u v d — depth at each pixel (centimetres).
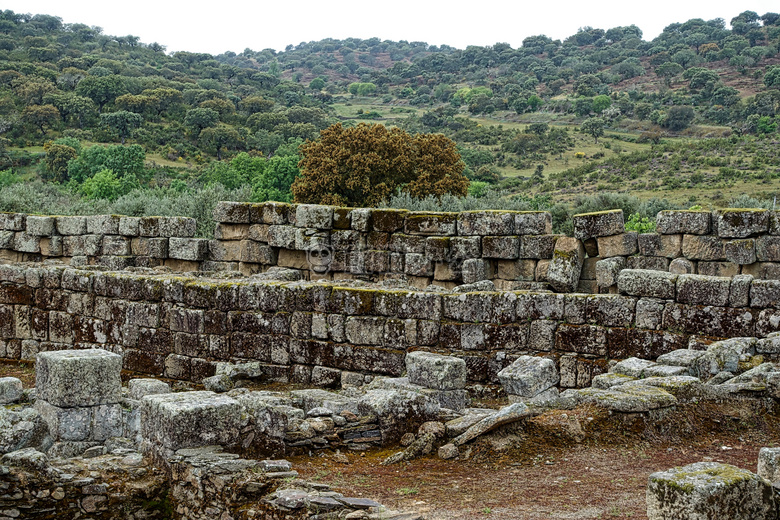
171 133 12850
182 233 2766
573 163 9306
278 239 2528
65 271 2458
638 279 1722
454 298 1850
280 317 2045
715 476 754
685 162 7850
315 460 1167
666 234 2103
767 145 8200
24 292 2545
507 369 1503
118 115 12519
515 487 1005
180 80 18288
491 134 11956
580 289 2203
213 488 1001
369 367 1914
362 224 2412
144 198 4544
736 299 1631
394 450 1230
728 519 734
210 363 2127
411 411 1288
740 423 1265
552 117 13612
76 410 1214
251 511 946
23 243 3091
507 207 3762
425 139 5338
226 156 12381
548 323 1778
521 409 1195
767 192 6128
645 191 6825
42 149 11594
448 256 2297
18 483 1038
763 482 763
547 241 2211
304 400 1463
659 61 18588
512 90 16988
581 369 1730
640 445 1179
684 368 1445
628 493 957
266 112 14725
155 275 2350
